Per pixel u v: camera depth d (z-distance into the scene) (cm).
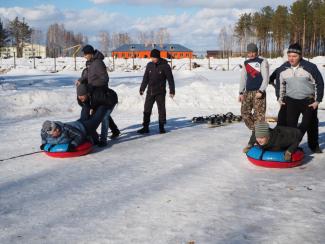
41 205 486
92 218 442
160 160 703
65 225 425
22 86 2288
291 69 692
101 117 786
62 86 2333
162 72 952
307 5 6412
